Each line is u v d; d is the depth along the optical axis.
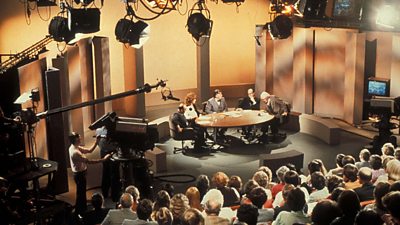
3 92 12.78
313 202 7.90
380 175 9.55
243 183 13.35
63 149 12.81
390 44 17.06
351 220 5.50
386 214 5.56
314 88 18.33
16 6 15.74
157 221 6.94
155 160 14.02
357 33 16.89
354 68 17.12
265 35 18.19
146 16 19.52
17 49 15.94
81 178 11.43
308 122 16.75
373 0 17.16
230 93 21.30
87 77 16.95
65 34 11.20
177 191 12.99
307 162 14.63
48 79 12.36
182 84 20.84
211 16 20.56
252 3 20.94
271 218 7.34
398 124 16.56
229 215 7.68
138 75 18.06
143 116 18.56
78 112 15.80
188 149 15.55
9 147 10.81
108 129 11.19
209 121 15.36
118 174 12.12
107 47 16.81
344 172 8.95
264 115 15.93
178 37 20.39
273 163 13.27
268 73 18.58
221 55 21.09
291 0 13.67
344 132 16.91
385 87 16.86
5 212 9.46
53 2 12.32
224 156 15.11
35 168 10.91
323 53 17.94
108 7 18.41
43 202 11.19
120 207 8.20
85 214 9.09
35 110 11.43
